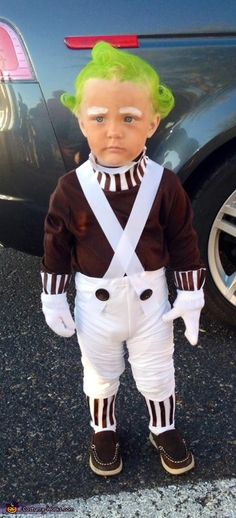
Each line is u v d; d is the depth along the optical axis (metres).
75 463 1.97
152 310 1.69
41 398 2.25
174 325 2.64
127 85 1.39
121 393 2.25
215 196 2.30
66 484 1.90
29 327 2.67
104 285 1.62
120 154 1.45
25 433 2.09
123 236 1.56
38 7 2.10
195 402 2.21
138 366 1.80
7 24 2.10
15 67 2.11
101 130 1.44
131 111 1.41
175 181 1.60
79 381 2.33
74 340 2.56
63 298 1.71
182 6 2.13
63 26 2.09
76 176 1.55
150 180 1.55
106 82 1.39
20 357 2.47
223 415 2.15
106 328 1.68
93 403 1.90
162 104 1.49
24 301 2.86
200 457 1.98
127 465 1.96
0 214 2.36
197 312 1.73
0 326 2.68
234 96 2.16
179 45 2.13
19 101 2.13
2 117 2.16
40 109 2.12
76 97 1.48
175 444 1.91
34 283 3.01
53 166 2.20
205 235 2.37
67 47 2.09
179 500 1.83
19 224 2.37
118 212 1.55
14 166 2.22
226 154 2.25
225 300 2.49
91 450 1.94
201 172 2.28
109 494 1.86
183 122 2.17
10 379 2.35
